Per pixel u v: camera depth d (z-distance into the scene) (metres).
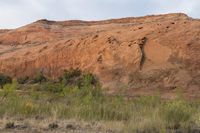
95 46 66.56
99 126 13.38
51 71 68.94
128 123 13.09
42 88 32.84
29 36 95.69
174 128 12.84
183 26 64.31
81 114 15.79
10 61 74.56
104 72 60.19
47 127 13.13
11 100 17.98
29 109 16.66
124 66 60.09
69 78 60.56
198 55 58.28
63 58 69.00
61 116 15.72
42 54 72.06
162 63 58.59
